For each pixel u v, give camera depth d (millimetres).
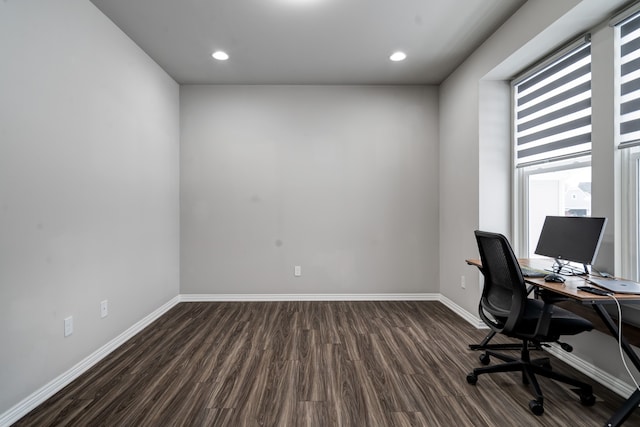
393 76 3744
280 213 3990
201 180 3961
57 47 2043
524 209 2928
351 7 2459
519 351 2598
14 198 1753
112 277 2611
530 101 2824
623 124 1963
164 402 1904
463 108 3359
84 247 2289
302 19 2615
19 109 1779
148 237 3205
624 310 1930
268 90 3977
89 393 1997
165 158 3584
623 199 1984
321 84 3971
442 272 3928
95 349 2402
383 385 2088
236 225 3980
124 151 2789
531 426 1705
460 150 3430
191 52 3154
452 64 3434
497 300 2107
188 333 2949
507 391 2025
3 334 1691
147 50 3105
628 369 1898
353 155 4000
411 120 4004
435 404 1892
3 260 1693
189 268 3973
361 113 3996
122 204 2758
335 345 2689
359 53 3193
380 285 4023
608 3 1883
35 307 1880
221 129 3963
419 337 2863
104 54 2521
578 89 2332
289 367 2316
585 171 2350
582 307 2209
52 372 1994
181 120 3951
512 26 2539
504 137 3062
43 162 1938
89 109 2346
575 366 2309
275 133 3988
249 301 3973
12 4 1733
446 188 3797
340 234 4012
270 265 3998
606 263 2051
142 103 3100
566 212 2521
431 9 2484
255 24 2682
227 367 2316
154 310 3330
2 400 1685
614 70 1987
